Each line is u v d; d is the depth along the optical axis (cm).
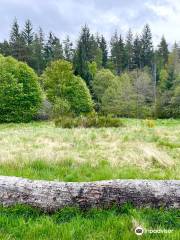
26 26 10356
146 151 1056
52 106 4788
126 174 827
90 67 9269
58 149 1185
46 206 525
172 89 6988
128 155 1055
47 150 1098
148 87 6719
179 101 6059
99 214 509
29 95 4562
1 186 540
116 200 529
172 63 8862
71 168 893
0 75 4469
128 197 530
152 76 8731
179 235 442
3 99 4447
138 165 939
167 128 2053
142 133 1675
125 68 9950
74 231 455
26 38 10306
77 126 2336
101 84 7481
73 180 790
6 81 4456
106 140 1430
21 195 533
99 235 450
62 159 957
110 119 2381
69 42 10588
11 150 1136
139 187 537
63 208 522
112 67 10194
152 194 530
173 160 1009
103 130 1884
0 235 445
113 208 525
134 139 1445
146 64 10506
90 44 10488
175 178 812
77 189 535
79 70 8400
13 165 893
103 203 528
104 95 6656
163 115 6247
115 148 1177
